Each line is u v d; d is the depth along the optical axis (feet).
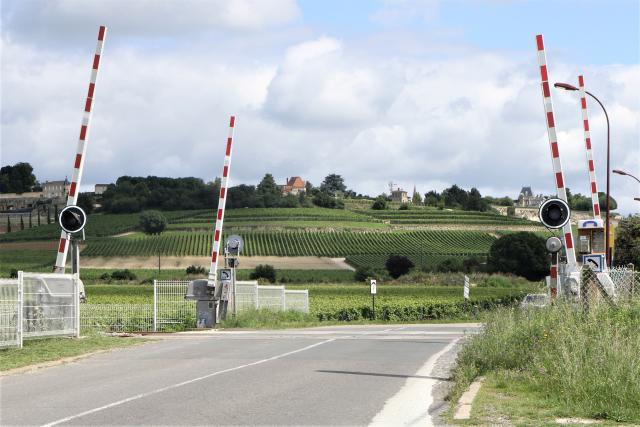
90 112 87.56
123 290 271.49
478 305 198.90
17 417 38.75
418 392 47.19
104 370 58.90
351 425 36.88
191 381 51.83
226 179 118.42
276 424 37.01
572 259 66.23
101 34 88.38
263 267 405.59
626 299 63.93
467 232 598.75
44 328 77.15
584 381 42.11
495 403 41.75
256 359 66.33
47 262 481.05
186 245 532.32
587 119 119.55
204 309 117.08
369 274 408.46
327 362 63.77
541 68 66.90
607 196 142.72
